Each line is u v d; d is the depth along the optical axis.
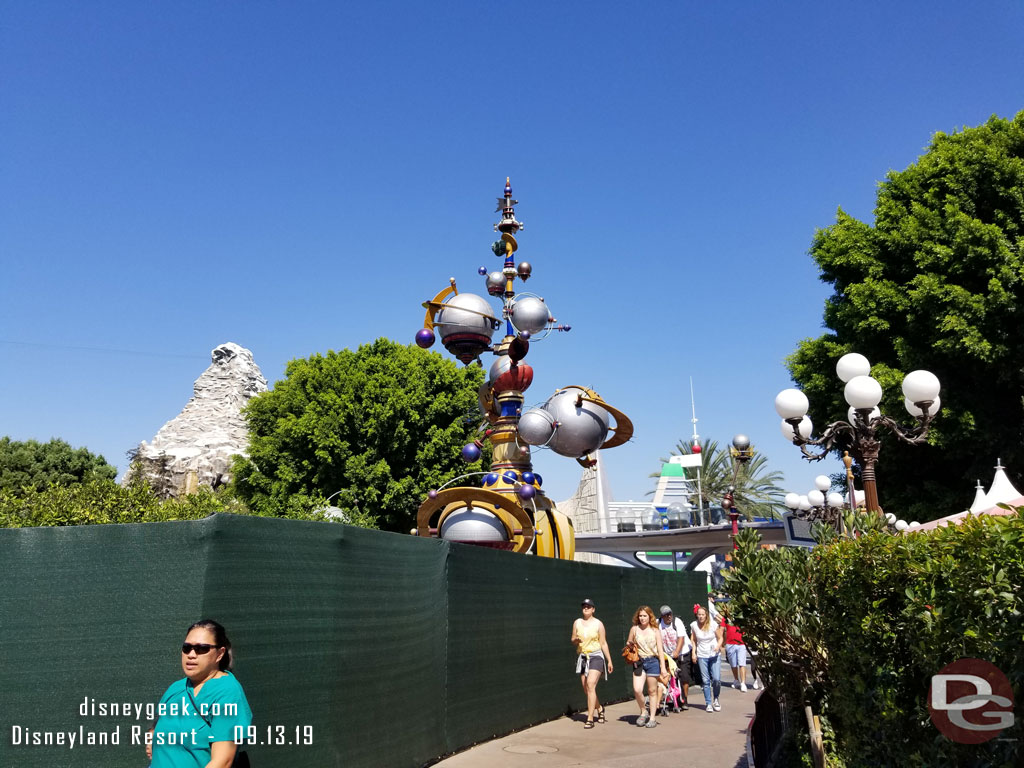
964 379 20.67
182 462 45.97
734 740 10.09
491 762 8.41
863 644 5.21
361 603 6.91
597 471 47.75
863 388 9.04
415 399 36.38
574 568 13.20
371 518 34.44
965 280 20.58
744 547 7.66
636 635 11.62
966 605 3.83
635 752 9.16
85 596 5.46
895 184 23.05
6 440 48.91
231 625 5.54
